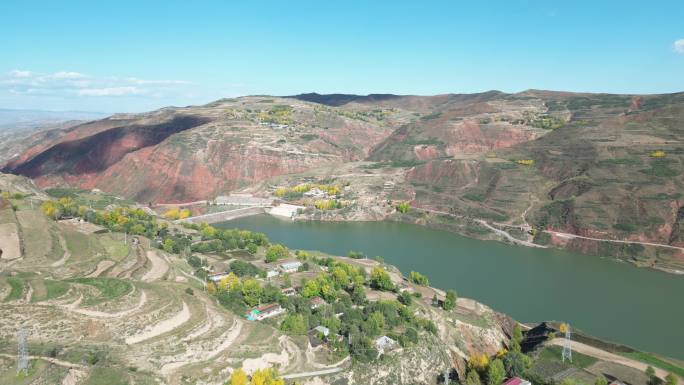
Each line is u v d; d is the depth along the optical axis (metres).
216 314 121.44
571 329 146.62
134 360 94.81
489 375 114.75
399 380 115.38
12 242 149.38
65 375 84.12
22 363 84.06
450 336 143.25
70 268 143.88
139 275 150.75
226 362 100.94
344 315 138.25
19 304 107.75
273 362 106.88
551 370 119.81
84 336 99.88
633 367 121.38
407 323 138.38
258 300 144.00
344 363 114.12
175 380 92.44
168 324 110.31
